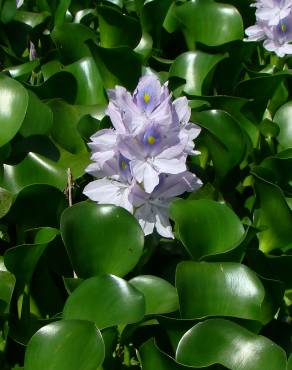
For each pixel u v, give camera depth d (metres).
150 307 0.84
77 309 0.81
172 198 0.90
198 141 1.11
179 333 0.82
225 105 1.16
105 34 1.31
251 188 1.15
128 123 0.83
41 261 0.92
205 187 1.08
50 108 1.10
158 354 0.78
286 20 1.25
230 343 0.78
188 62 1.27
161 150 0.85
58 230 0.92
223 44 1.27
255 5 1.29
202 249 0.90
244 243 0.89
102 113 1.15
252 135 1.20
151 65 1.36
